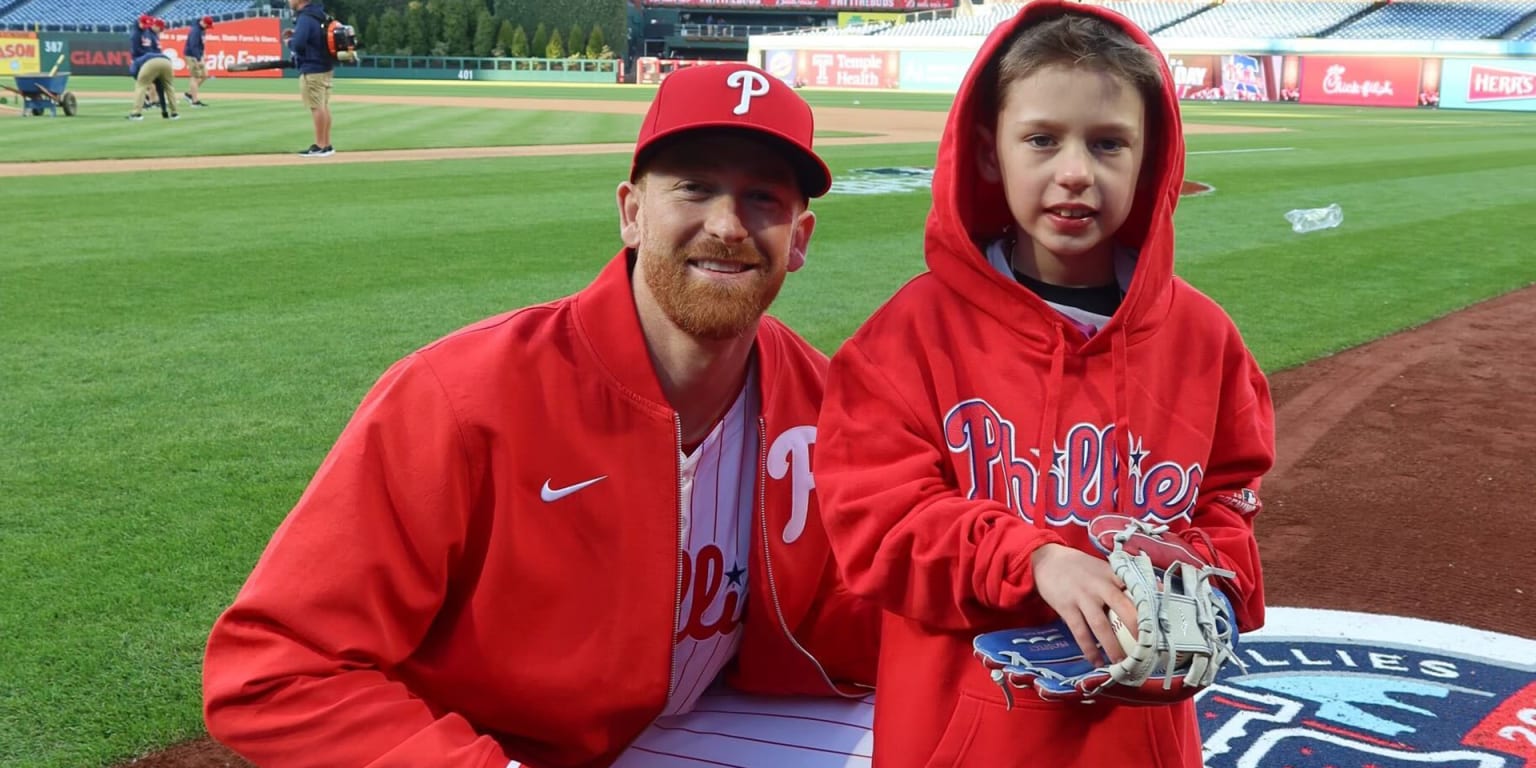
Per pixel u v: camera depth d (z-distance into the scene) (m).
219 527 3.73
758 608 2.12
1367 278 8.94
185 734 2.65
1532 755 2.67
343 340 6.07
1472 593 3.63
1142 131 1.73
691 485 1.99
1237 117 33.62
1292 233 11.10
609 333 1.85
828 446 1.83
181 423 4.73
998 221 1.97
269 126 21.80
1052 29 1.69
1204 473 1.85
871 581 1.73
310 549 1.70
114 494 3.98
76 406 4.91
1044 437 1.76
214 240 9.04
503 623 1.85
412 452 1.75
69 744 2.59
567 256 8.67
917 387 1.79
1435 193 14.77
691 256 1.77
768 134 1.72
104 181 12.66
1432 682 3.03
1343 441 5.25
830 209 12.02
